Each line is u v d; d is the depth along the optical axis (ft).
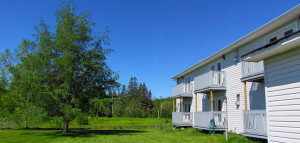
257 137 33.53
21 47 75.82
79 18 58.95
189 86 75.77
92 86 55.83
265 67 23.79
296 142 19.17
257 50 22.39
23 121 65.36
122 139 45.52
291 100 20.04
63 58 50.26
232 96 50.70
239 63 48.67
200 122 56.13
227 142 37.04
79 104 53.16
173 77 94.73
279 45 19.56
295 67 19.93
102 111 56.34
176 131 65.41
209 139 42.55
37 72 52.08
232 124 49.75
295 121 19.45
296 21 33.58
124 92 269.03
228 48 50.70
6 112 74.49
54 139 45.85
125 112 204.03
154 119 164.86
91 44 58.39
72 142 41.11
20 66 60.13
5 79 82.07
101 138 47.60
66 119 52.95
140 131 69.00
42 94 49.14
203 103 67.87
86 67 54.70
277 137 21.34
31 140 44.27
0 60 82.94
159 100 241.96
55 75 55.31
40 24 55.77
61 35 53.42
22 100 70.03
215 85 53.06
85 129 81.61
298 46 19.69
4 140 44.29
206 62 64.69
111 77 60.23
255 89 43.24
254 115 34.73
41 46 54.19
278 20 34.86
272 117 22.22
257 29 39.45
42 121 51.08
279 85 21.59
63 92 50.14
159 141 41.73
